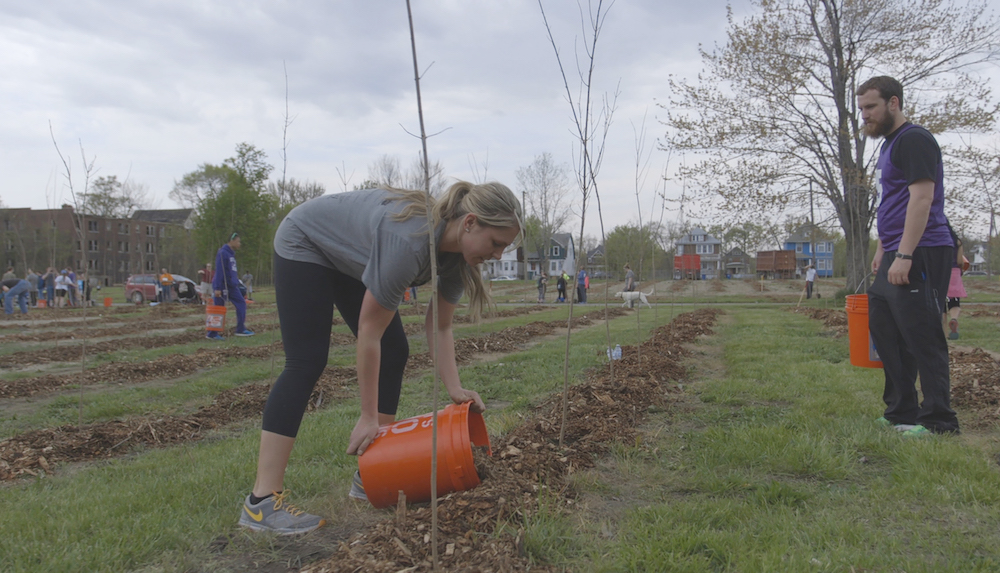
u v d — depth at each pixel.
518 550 2.00
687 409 4.16
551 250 74.25
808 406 4.02
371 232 2.30
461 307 18.67
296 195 12.61
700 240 81.88
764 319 13.22
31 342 11.18
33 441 3.80
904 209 3.40
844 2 18.52
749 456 3.01
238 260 31.97
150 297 28.09
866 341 3.91
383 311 2.34
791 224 20.55
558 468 2.88
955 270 8.19
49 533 2.36
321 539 2.31
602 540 2.19
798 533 2.16
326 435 3.73
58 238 32.88
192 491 2.81
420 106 1.88
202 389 5.72
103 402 5.25
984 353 5.74
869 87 3.52
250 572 2.06
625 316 16.39
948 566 1.87
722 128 19.80
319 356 2.47
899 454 2.94
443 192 2.29
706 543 2.10
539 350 7.92
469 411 2.87
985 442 3.17
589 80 3.55
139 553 2.16
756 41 18.91
